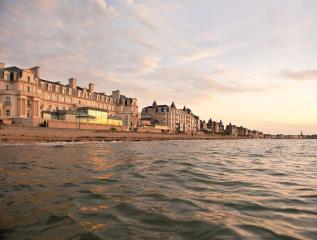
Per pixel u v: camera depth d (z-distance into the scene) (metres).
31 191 8.66
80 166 14.97
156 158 21.69
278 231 5.68
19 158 18.12
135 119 94.81
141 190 9.38
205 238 5.26
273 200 8.41
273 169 16.64
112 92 96.25
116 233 5.39
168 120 121.62
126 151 28.81
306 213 7.03
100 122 68.69
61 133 47.38
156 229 5.68
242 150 39.78
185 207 7.37
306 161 23.55
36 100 59.66
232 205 7.72
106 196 8.34
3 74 57.03
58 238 5.06
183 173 13.70
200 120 164.88
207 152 31.88
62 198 7.91
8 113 55.34
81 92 78.38
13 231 5.36
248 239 5.24
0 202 7.32
